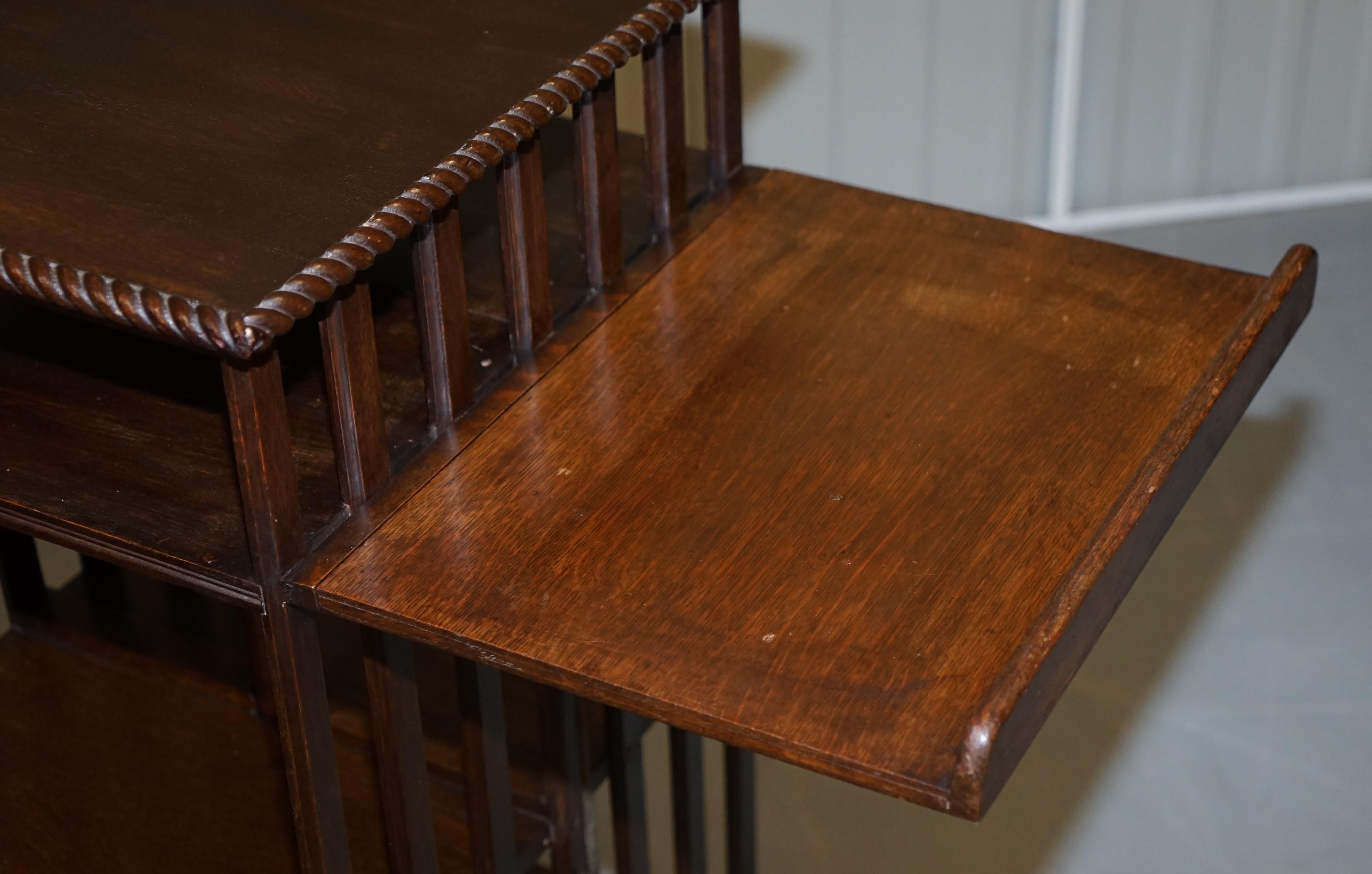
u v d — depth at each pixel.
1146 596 2.49
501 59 1.10
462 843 1.42
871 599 0.95
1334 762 2.26
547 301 1.16
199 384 1.16
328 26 1.13
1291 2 3.00
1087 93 3.07
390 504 1.03
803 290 1.23
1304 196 3.22
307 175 0.96
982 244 1.29
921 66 2.99
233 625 1.61
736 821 1.78
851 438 1.08
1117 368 1.14
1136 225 3.20
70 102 1.03
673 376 1.14
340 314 0.96
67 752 1.47
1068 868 2.14
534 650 0.92
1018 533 0.99
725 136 1.35
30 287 0.87
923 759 0.83
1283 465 2.68
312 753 1.05
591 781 1.59
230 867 1.36
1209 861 2.14
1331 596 2.48
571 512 1.02
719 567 0.97
